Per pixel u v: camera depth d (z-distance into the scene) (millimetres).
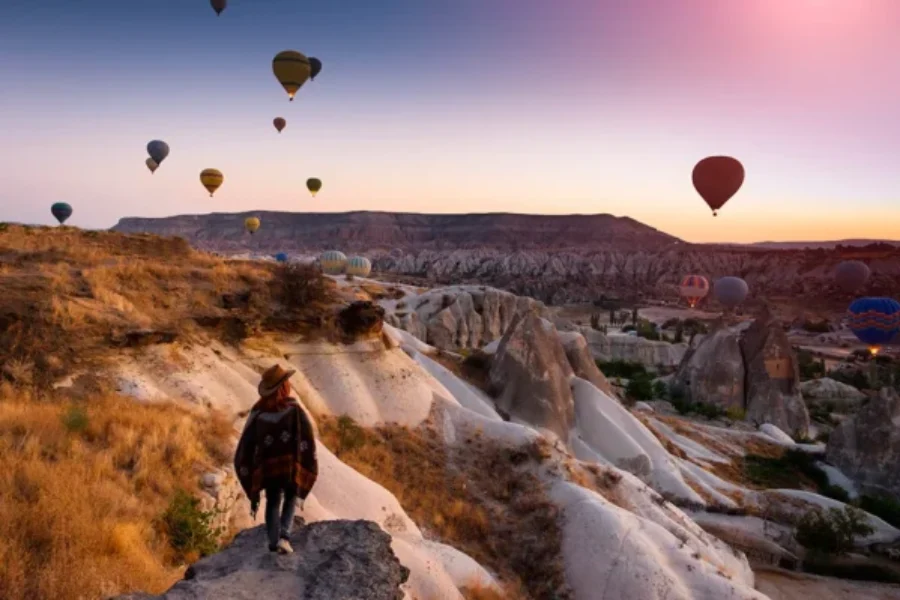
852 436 46719
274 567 5809
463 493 24188
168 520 10766
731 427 58094
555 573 21047
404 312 72312
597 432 38875
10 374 16812
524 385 38219
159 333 21141
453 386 36625
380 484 22484
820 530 31672
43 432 12070
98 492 10320
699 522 33875
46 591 7133
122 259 26703
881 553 33031
